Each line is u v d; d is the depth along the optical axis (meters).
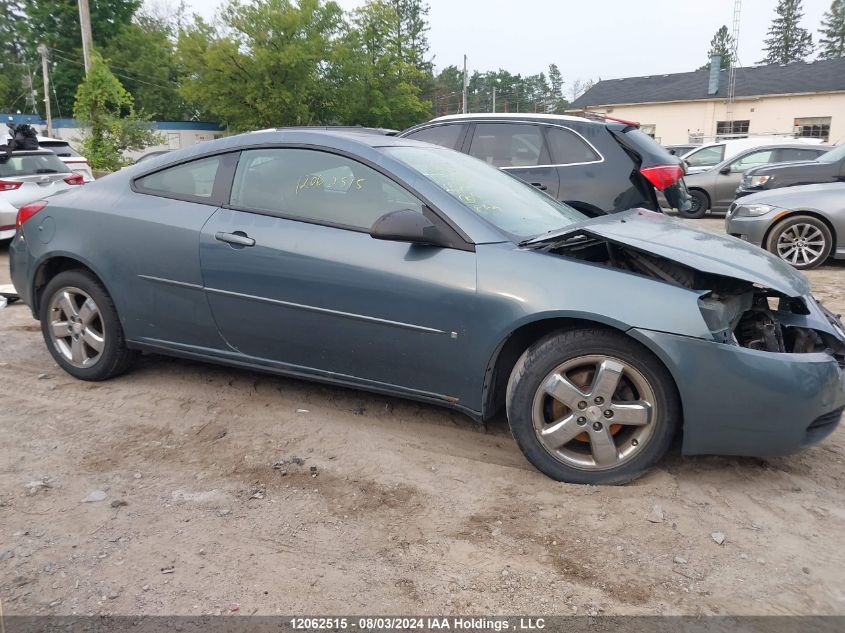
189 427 3.77
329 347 3.60
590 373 3.19
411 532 2.84
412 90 39.25
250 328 3.76
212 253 3.76
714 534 2.84
